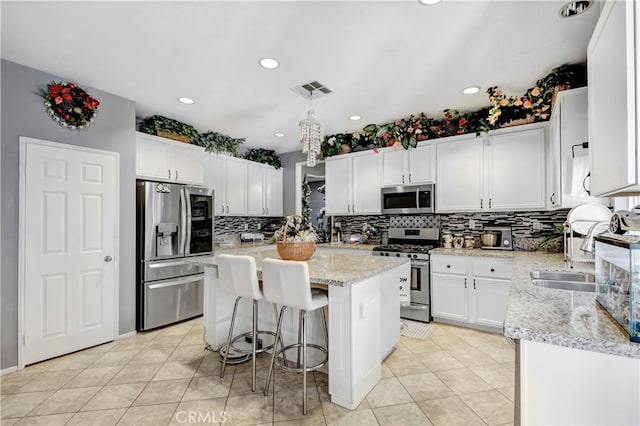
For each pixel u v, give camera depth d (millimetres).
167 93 3068
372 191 4316
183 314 3635
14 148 2482
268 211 5301
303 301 1956
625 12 963
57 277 2713
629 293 906
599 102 1259
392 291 2678
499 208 3395
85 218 2887
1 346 2412
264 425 1808
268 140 4789
